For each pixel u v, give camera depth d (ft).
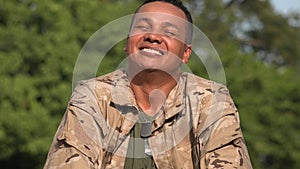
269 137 99.30
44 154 86.38
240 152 13.48
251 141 97.76
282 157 99.30
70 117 13.56
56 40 89.40
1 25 91.97
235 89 101.04
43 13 91.91
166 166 13.73
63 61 88.84
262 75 103.71
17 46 89.45
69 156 13.17
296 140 99.40
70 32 90.48
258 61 106.01
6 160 89.97
